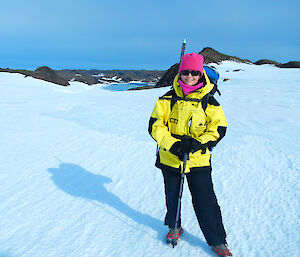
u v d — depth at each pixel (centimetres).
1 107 903
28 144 535
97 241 257
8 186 367
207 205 231
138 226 282
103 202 330
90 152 496
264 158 440
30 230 272
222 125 222
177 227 250
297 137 529
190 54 218
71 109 869
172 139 220
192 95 219
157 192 354
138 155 480
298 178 371
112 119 723
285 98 923
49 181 384
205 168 229
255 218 290
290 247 245
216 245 233
